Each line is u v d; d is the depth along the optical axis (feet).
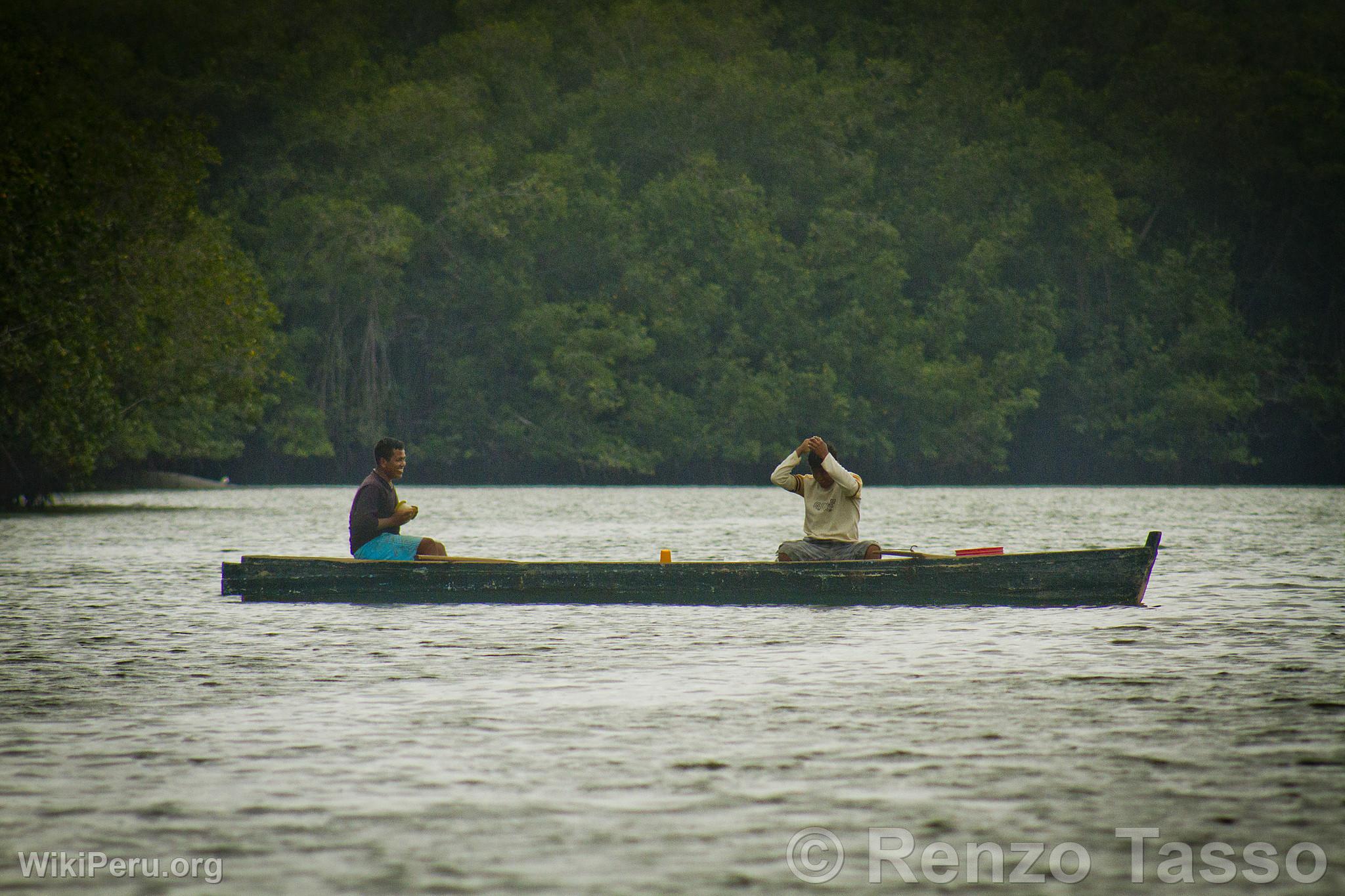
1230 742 109.70
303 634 172.24
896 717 119.44
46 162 501.97
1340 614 188.14
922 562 196.75
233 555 307.78
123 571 265.75
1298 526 417.69
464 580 203.72
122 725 117.29
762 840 85.46
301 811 91.56
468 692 132.26
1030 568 195.11
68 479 576.20
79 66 593.83
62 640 168.14
